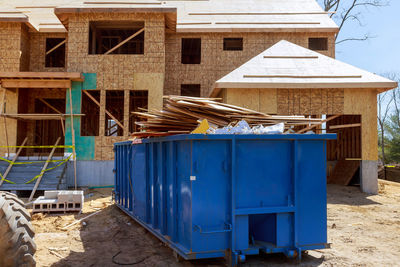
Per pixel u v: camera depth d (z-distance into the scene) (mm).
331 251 5637
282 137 4746
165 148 5402
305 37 17766
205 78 17578
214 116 5703
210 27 17469
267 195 4730
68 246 5840
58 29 16703
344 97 13117
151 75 14234
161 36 14328
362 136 13102
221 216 4508
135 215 7004
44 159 13359
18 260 3631
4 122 14352
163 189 5363
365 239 6523
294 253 4688
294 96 13109
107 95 16953
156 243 5980
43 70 16812
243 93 13023
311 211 4863
